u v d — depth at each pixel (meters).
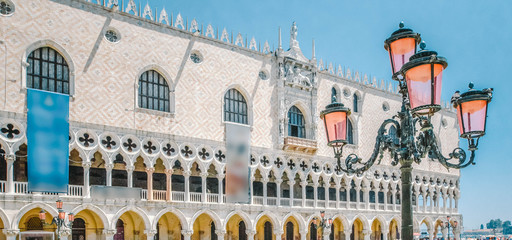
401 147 18.06
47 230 51.56
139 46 56.44
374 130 82.56
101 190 51.28
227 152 62.00
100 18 53.91
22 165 50.97
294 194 73.75
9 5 48.53
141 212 54.03
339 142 19.83
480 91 18.56
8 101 47.22
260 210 64.69
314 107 72.81
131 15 56.22
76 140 50.59
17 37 48.31
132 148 54.50
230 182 61.78
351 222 75.56
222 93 62.84
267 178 65.94
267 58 68.56
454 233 96.31
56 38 50.72
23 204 46.66
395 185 84.44
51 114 49.00
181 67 59.53
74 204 49.44
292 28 73.06
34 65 49.72
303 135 72.56
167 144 57.47
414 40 18.81
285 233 71.56
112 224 51.59
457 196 97.31
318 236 77.50
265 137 66.69
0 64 47.12
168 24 59.03
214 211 60.00
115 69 54.25
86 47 52.53
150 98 57.12
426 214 88.75
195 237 65.06
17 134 47.78
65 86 51.31
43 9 50.25
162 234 62.28
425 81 16.14
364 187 79.19
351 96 79.44
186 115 59.16
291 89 70.56
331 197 78.50
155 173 60.41
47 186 47.81
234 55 64.88
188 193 58.09
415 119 19.72
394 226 92.12
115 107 53.72
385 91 85.50
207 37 62.31
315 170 72.38
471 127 18.61
